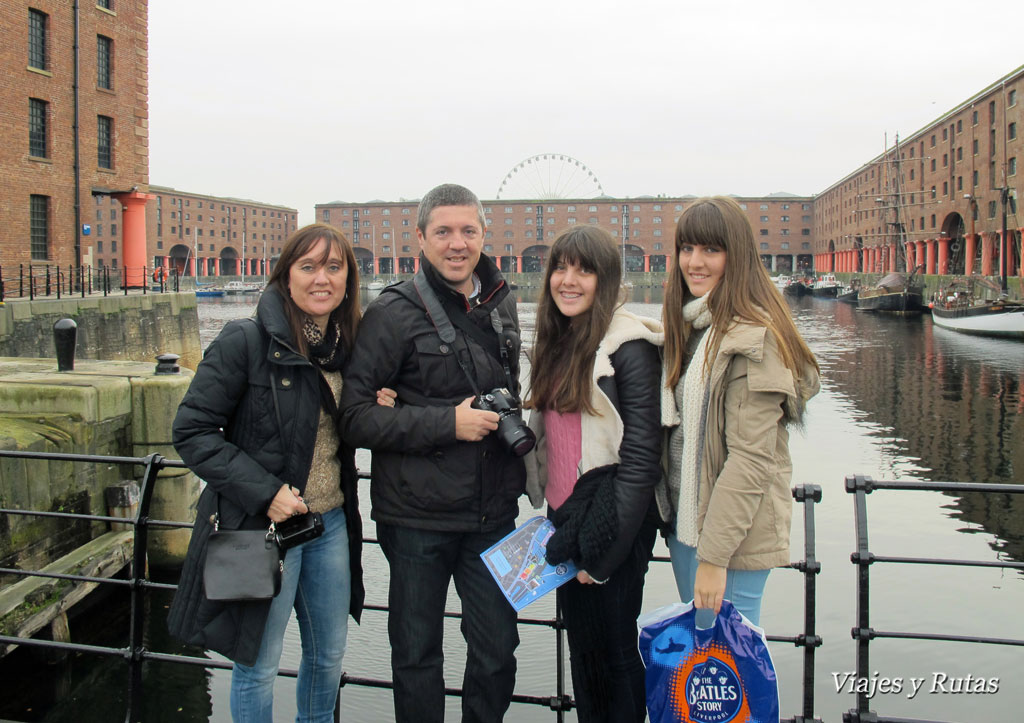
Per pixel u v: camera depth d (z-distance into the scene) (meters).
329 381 2.54
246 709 2.46
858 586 2.65
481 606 2.53
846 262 80.75
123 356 18.22
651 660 2.29
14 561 5.93
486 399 2.42
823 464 12.28
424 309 2.49
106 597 6.83
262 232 102.06
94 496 6.95
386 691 5.57
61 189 21.38
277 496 2.28
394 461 2.47
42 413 6.79
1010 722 5.20
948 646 6.25
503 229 96.00
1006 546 8.48
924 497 10.31
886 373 22.53
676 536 2.49
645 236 95.00
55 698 5.67
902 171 60.19
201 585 2.32
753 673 2.23
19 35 19.81
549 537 2.46
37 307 14.59
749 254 2.28
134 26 24.33
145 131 24.97
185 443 2.28
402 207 97.00
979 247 46.91
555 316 2.51
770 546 2.29
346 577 2.63
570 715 5.26
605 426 2.38
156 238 83.56
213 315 51.22
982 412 16.41
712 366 2.25
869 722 2.61
